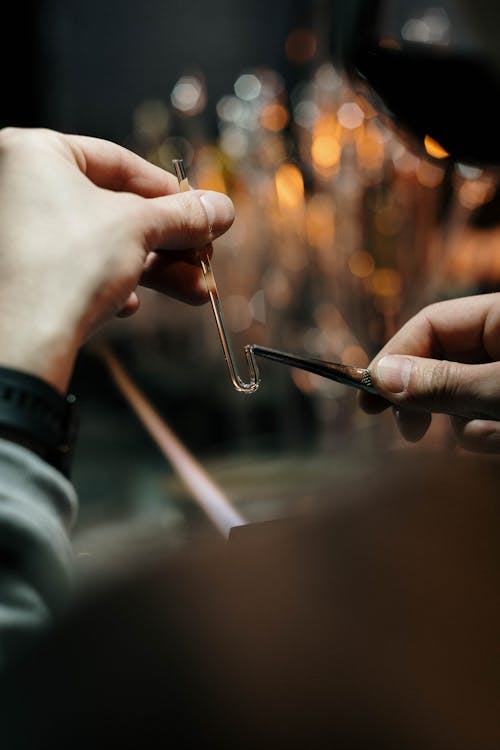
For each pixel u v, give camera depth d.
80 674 0.13
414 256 0.71
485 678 0.13
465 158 0.48
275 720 0.13
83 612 0.13
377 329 0.73
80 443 0.70
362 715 0.13
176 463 0.64
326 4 0.72
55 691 0.13
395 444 0.69
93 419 0.76
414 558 0.14
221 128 0.87
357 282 0.73
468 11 0.45
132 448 0.69
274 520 0.19
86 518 0.54
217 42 1.43
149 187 0.42
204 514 0.52
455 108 0.46
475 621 0.14
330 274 0.75
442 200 0.70
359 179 0.71
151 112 0.95
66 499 0.33
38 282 0.34
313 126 0.75
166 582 0.14
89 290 0.35
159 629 0.13
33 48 1.37
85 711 0.13
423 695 0.13
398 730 0.13
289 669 0.13
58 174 0.37
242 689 0.13
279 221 0.80
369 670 0.13
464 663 0.13
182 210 0.38
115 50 1.42
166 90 1.45
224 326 0.41
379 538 0.14
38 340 0.34
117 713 0.13
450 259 0.71
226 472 0.59
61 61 1.40
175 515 0.53
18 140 0.38
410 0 0.68
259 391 0.81
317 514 0.15
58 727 0.13
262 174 0.81
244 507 0.51
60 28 1.38
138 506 0.56
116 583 0.14
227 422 0.77
